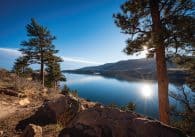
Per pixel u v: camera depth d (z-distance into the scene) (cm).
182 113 849
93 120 556
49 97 1797
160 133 498
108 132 525
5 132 762
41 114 915
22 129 809
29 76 3897
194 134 758
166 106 1152
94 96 7506
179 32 1063
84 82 15038
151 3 1214
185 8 1110
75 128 554
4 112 1091
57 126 805
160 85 1166
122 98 7269
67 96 983
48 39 3541
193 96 869
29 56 3412
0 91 1546
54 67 4016
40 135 618
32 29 3419
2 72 2431
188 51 1140
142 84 13788
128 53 1327
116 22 1309
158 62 1177
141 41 1274
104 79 19575
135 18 1291
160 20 1200
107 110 579
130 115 561
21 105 1354
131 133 508
